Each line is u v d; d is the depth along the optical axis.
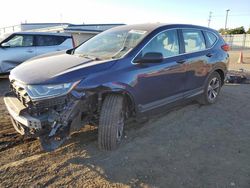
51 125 3.52
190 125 5.17
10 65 9.77
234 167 3.78
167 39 4.93
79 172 3.60
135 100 4.29
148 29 4.82
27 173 3.55
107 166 3.74
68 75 3.63
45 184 3.35
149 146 4.32
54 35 10.95
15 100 4.00
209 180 3.47
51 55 4.87
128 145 4.32
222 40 6.53
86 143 4.36
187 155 4.07
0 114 5.71
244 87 8.45
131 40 4.62
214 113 5.82
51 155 4.00
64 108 3.56
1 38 10.04
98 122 4.10
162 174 3.58
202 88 5.87
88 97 3.74
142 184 3.38
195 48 5.62
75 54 4.82
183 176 3.54
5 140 4.44
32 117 3.52
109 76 3.90
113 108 3.92
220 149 4.28
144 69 4.35
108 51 4.55
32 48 10.21
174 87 5.04
